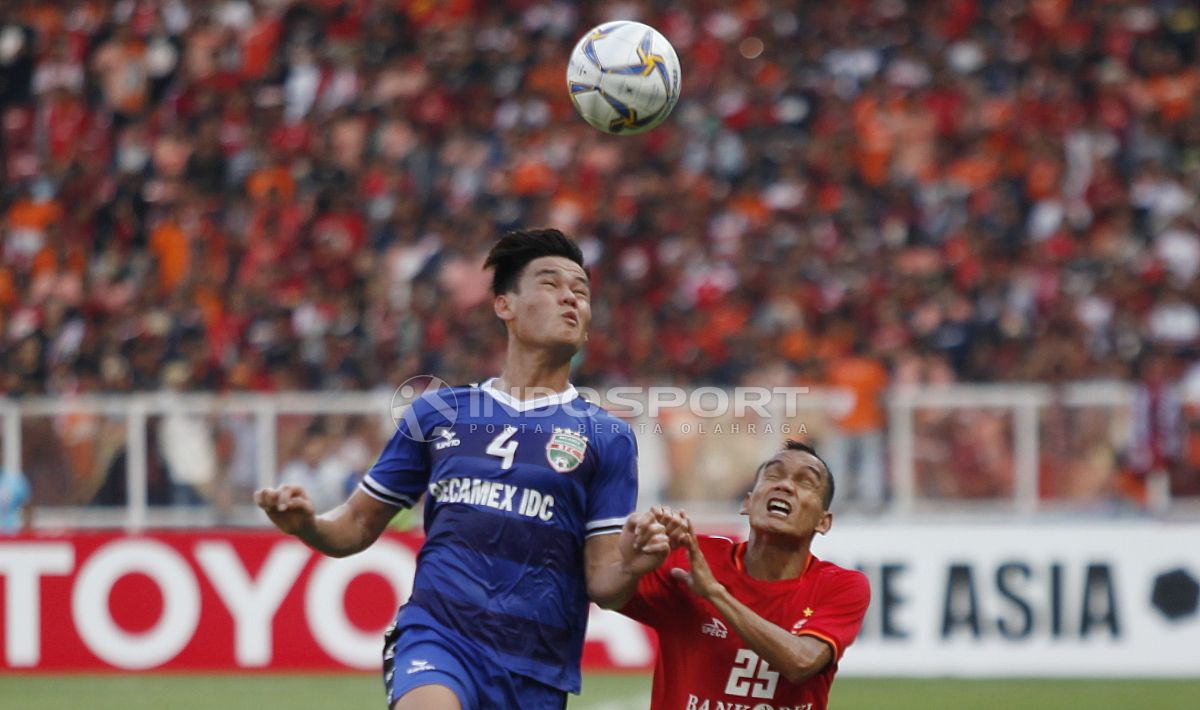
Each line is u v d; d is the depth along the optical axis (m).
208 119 62.00
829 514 16.64
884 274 53.09
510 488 15.55
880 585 35.34
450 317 51.06
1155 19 64.69
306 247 55.72
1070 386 43.72
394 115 61.53
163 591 35.47
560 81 62.94
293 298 53.03
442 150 60.09
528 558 15.48
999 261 54.38
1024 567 35.16
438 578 15.50
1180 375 46.84
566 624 15.69
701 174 58.84
